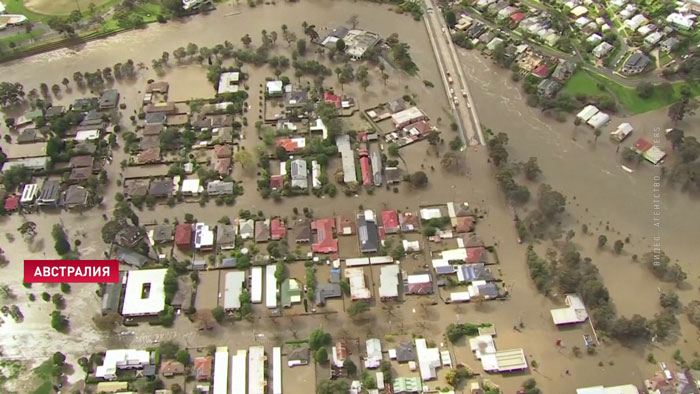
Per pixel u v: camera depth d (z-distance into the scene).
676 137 166.38
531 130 177.12
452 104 184.12
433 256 146.38
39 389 124.44
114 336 133.50
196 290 141.00
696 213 154.88
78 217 157.62
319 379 125.56
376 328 133.62
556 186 161.75
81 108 185.62
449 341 131.00
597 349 129.38
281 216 156.00
